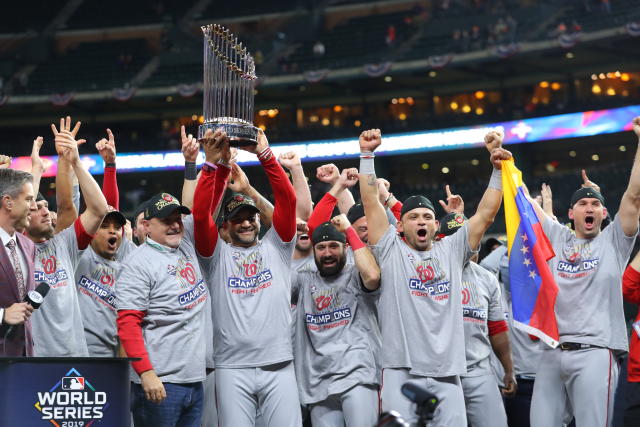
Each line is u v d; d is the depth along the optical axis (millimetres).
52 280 5074
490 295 6070
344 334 5348
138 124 33781
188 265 5039
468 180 30781
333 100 31688
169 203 4984
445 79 29594
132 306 4836
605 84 28719
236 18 35344
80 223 5254
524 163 28062
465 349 5605
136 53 34000
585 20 27188
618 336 5293
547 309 5246
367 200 5359
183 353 4871
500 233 25297
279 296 5156
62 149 5121
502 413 5555
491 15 29484
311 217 5652
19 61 33875
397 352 5164
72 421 3680
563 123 26234
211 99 4934
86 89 30641
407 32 30781
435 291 5191
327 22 34781
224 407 5031
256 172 30609
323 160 29750
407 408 5051
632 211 5262
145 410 4828
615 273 5324
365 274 5242
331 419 5332
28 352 4332
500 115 27234
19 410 3572
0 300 4293
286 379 5105
